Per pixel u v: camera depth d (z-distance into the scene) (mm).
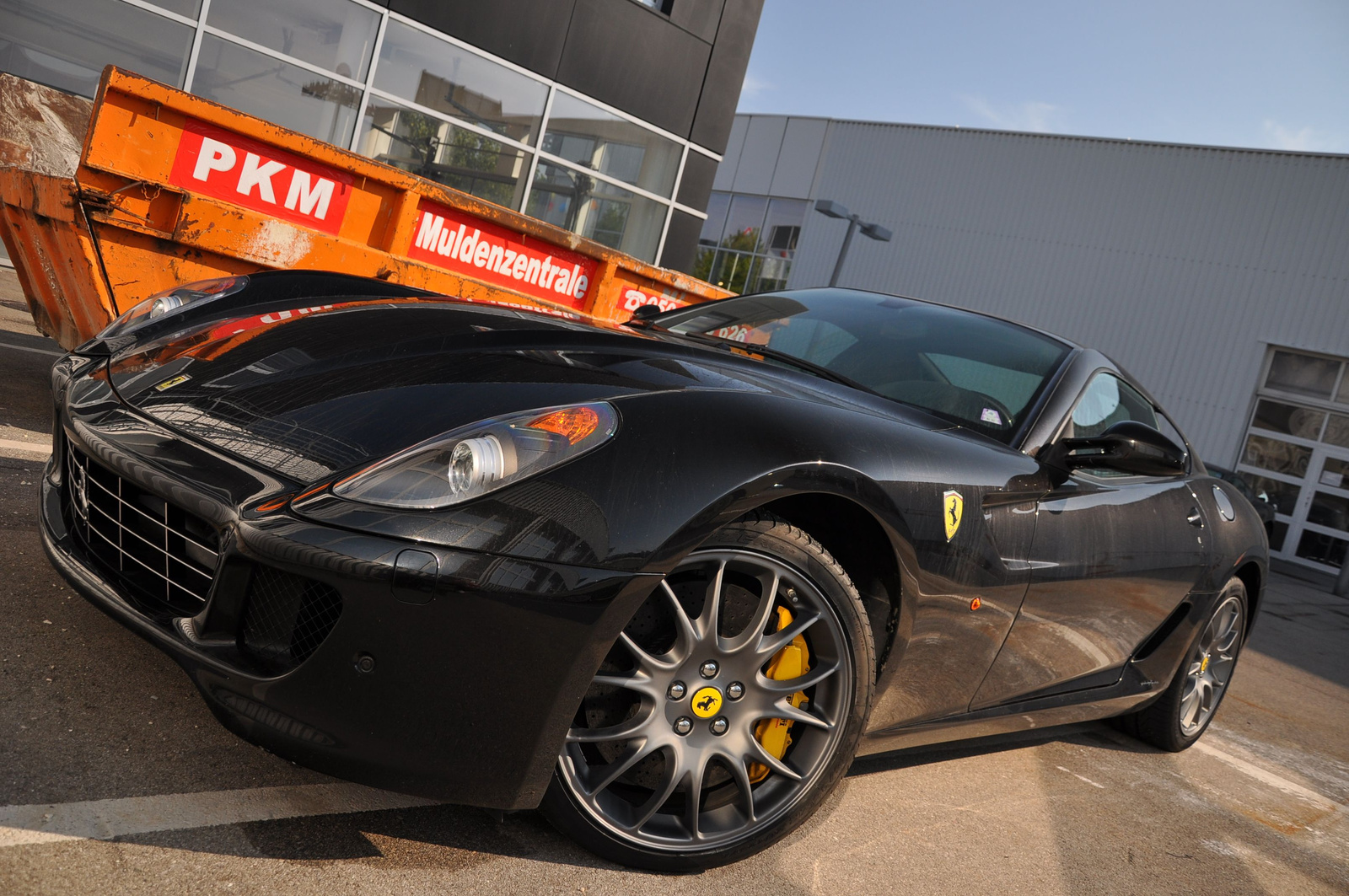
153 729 1675
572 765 1584
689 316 2922
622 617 1463
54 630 1915
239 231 3488
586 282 4664
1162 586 2705
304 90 7977
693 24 10023
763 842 1757
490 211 4176
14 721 1580
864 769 2389
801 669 1788
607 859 1646
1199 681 3291
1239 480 14297
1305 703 4812
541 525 1419
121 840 1369
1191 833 2580
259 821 1510
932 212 22906
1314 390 17875
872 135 24297
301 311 2135
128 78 3229
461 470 1423
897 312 2783
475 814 1701
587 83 9445
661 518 1485
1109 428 2199
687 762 1660
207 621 1466
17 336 5023
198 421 1661
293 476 1481
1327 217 18000
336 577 1347
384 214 3959
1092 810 2551
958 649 2045
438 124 8680
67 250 3350
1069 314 20578
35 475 2824
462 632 1377
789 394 1888
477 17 8609
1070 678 2566
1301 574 15508
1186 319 19203
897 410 2121
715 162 10664
